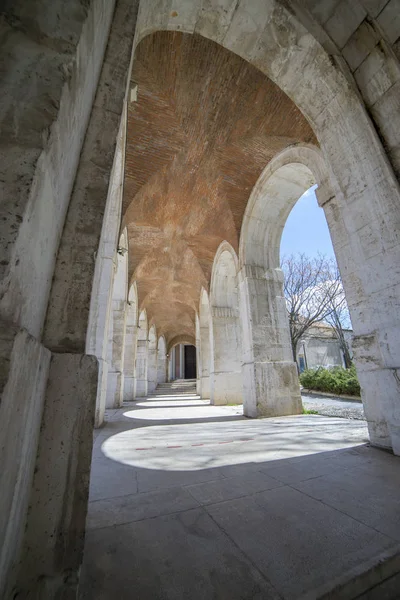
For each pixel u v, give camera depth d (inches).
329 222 185.6
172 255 523.2
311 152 227.1
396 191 125.6
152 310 807.1
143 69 224.4
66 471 44.9
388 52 135.6
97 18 57.8
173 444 158.7
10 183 33.7
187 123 275.3
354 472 102.9
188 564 52.6
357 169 142.3
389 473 101.0
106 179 64.9
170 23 150.8
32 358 37.0
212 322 475.8
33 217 36.4
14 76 38.9
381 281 129.6
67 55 42.4
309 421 235.0
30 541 40.7
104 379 238.7
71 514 43.4
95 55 63.0
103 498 83.5
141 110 259.0
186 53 217.3
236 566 51.9
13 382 29.5
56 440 45.7
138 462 122.5
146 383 708.7
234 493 86.0
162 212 398.6
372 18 138.9
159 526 66.9
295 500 80.1
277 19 149.4
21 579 38.4
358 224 140.6
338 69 148.4
